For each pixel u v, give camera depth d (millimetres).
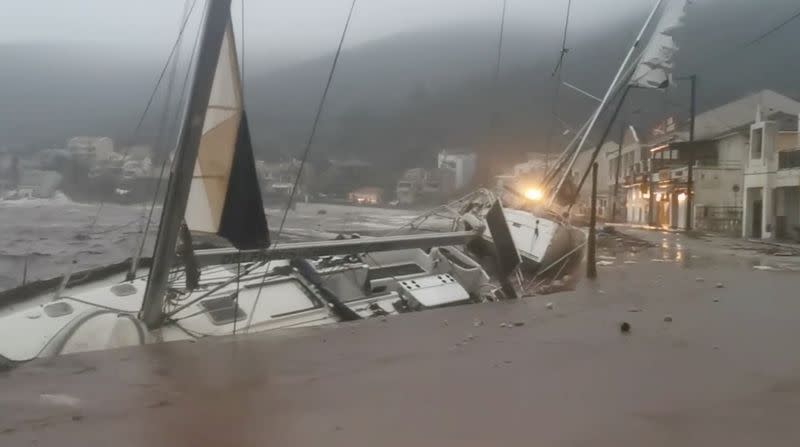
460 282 11734
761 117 39094
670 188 52000
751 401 4621
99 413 4371
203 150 7500
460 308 9414
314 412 4395
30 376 5461
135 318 7512
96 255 11352
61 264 11148
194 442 3795
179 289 8430
